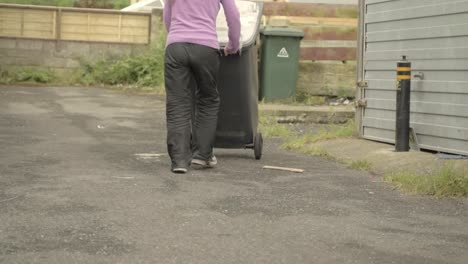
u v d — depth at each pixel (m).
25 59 24.80
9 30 24.66
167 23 10.09
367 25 13.23
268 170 10.30
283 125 16.36
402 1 12.23
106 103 19.12
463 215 7.86
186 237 6.52
